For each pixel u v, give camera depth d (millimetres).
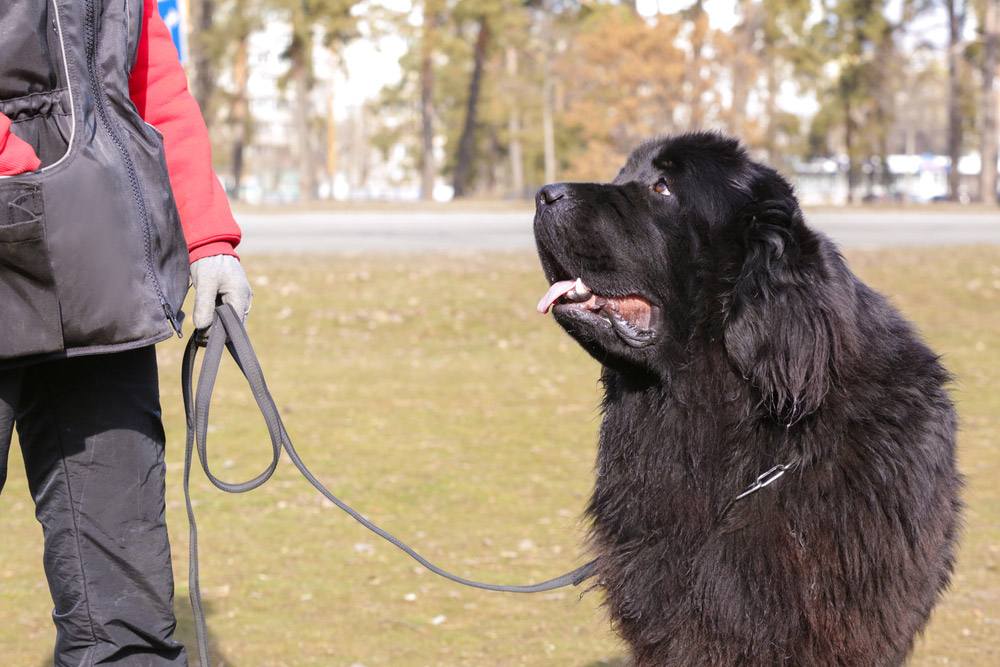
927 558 2393
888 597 2326
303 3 32938
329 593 4121
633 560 2586
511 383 8180
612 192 2627
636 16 35500
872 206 30516
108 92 1987
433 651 3588
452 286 11211
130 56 2051
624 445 2686
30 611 3838
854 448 2336
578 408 7430
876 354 2443
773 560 2332
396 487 5520
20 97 1881
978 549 4648
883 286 11742
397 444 6375
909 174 67250
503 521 5012
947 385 2691
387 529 4887
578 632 3789
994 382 8258
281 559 4488
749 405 2443
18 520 4926
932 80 47750
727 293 2475
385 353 9039
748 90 34188
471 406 7410
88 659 2162
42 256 1817
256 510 5133
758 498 2395
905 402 2402
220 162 52875
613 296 2648
